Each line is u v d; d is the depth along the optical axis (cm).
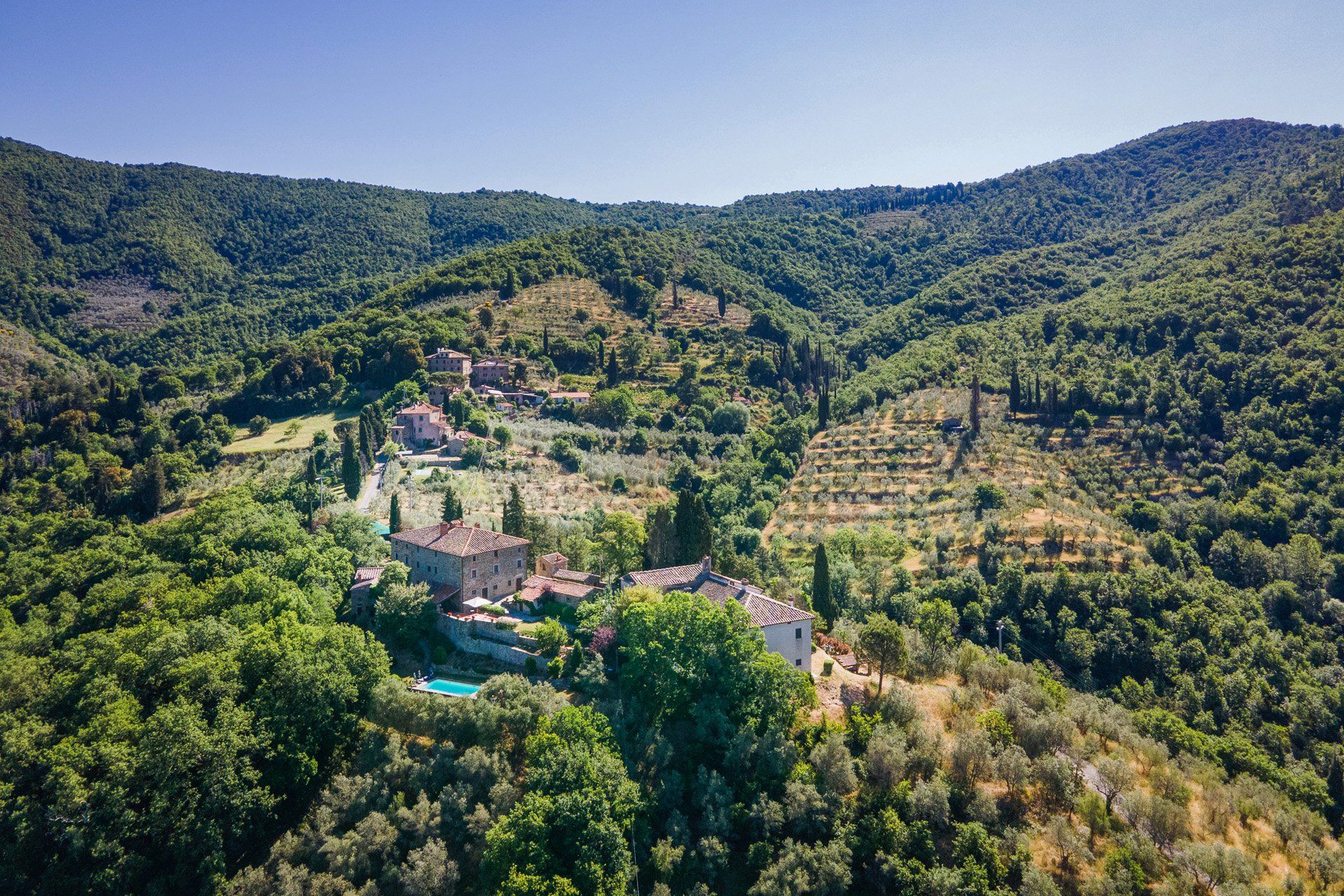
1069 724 6988
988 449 18062
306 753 6619
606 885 5509
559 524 12756
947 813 5959
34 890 5794
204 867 5825
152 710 6956
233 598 8612
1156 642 11306
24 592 11706
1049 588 12206
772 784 6259
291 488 13912
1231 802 6950
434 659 7831
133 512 15488
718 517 16362
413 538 9488
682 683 6762
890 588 12688
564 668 7425
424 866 5594
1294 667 11006
